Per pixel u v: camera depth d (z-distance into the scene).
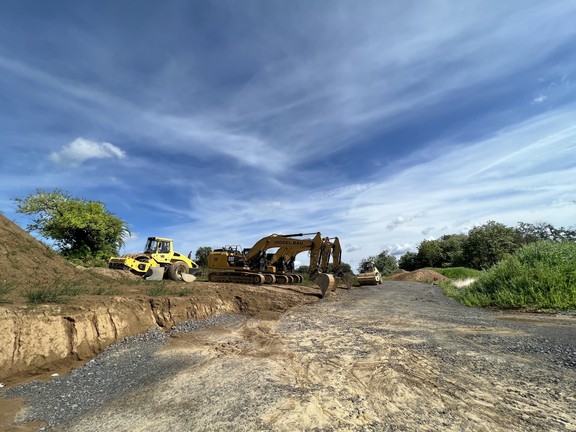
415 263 55.66
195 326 8.97
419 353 5.97
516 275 12.57
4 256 9.02
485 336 7.04
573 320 8.26
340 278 19.08
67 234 21.31
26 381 5.16
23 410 4.27
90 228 21.75
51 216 21.23
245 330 8.70
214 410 3.99
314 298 13.95
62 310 6.57
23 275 8.72
